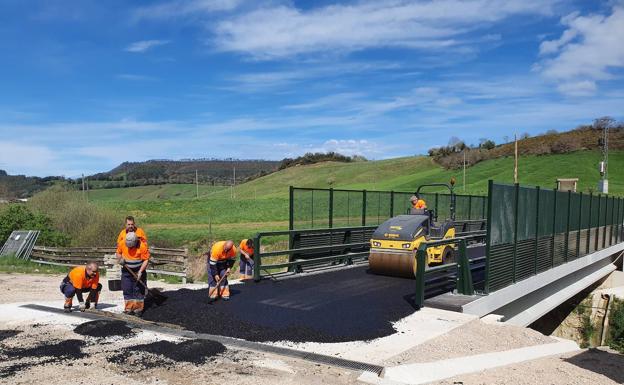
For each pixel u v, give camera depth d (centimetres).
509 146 10200
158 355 647
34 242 2289
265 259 2195
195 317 858
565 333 2456
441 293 1041
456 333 775
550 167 8200
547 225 1406
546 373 625
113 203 6278
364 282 1214
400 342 720
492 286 1038
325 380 562
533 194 1277
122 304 1005
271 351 671
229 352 667
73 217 3081
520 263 1194
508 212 1115
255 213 5412
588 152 8869
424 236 1292
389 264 1262
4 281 1509
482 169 8944
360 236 1620
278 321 832
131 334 754
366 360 634
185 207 6031
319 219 1451
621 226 2750
